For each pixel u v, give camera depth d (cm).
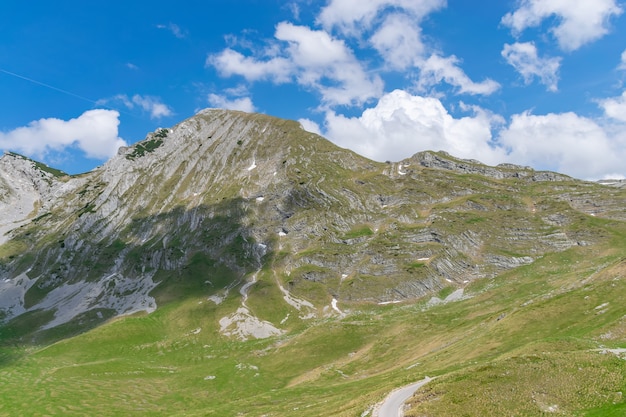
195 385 16200
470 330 14412
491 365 7188
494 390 6391
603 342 8756
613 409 5638
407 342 16538
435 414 6088
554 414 5747
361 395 9850
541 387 6328
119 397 15138
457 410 6053
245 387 15662
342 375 14875
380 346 16775
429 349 14425
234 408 12600
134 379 17000
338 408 8794
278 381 16050
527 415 5772
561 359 7012
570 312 11531
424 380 9162
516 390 6331
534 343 8644
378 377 12719
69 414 13712
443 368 10250
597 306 11269
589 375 6481
